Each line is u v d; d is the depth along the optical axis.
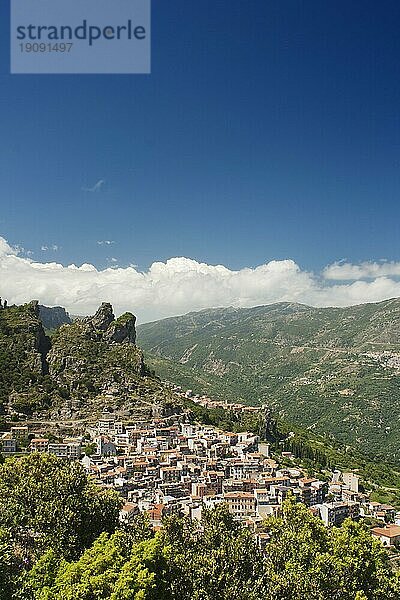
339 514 195.88
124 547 63.66
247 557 72.38
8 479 84.50
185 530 84.31
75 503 78.25
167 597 59.53
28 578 61.69
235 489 197.38
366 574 67.12
